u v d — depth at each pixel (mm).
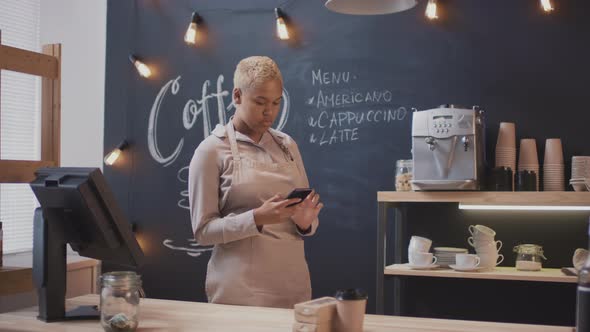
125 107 4270
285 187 2408
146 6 4250
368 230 3674
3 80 4262
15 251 4324
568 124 3334
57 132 3672
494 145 3441
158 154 4176
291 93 3869
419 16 3619
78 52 4434
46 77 3592
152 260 4148
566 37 3354
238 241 2316
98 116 4371
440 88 3564
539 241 3375
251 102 2283
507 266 3420
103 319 1679
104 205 1844
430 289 3553
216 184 2346
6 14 4293
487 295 3459
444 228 3541
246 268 2299
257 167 2377
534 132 3385
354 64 3738
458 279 3506
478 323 1783
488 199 3074
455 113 3125
